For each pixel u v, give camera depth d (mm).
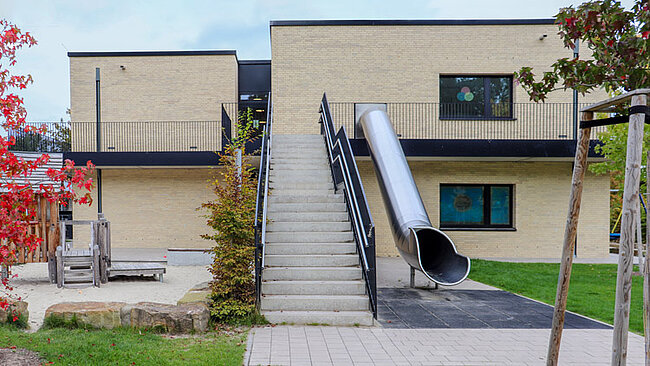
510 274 9406
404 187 7816
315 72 13430
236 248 5391
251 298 5445
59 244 7508
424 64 13328
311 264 6348
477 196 13375
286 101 13422
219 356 3922
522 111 13273
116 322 4723
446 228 13047
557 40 13250
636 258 13117
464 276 5973
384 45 13391
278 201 7902
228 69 15242
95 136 14969
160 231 14445
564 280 3361
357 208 6852
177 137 15039
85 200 3650
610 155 9883
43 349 3852
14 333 4363
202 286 6422
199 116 15148
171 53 15172
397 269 10227
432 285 8180
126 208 14469
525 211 13023
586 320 5715
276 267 6246
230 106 15109
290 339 4660
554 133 13227
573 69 3553
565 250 3354
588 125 3180
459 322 5527
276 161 9570
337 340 4672
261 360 3971
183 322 4734
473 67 13297
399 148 8820
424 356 4191
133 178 14516
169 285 7602
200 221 14445
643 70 3266
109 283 7746
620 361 2670
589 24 3355
